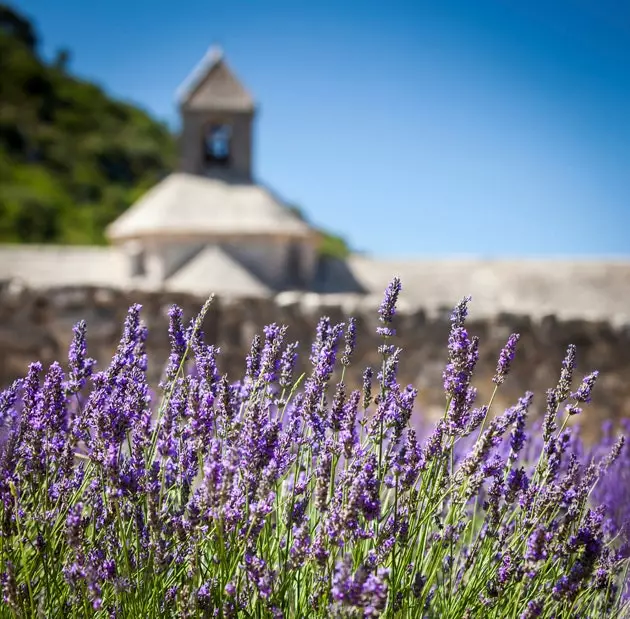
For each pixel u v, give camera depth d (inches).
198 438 100.9
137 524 98.3
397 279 111.2
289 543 99.0
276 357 115.0
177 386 113.8
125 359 109.8
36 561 99.5
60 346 421.4
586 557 98.4
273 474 94.3
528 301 1039.0
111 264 1082.1
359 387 426.6
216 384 111.0
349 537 92.6
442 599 105.8
